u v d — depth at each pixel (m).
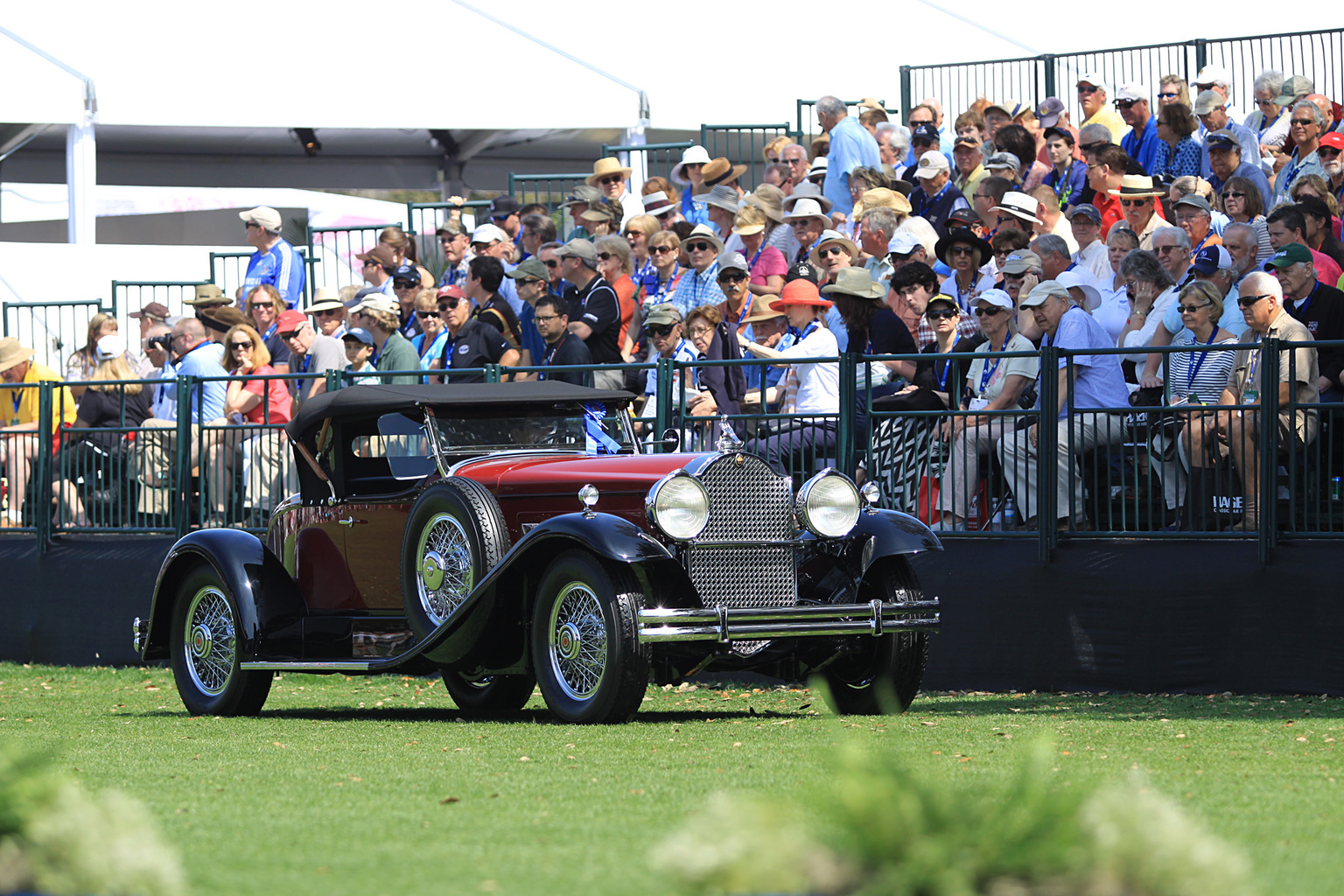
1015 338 38.78
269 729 29.78
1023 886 9.80
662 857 10.38
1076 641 35.81
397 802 19.12
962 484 37.78
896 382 41.12
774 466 31.47
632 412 44.59
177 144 72.62
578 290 50.41
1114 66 62.06
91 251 66.12
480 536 29.66
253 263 62.81
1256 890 12.70
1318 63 57.44
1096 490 36.12
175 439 48.41
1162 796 18.83
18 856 11.31
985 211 49.81
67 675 47.12
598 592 28.12
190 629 34.84
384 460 33.31
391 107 65.94
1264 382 33.72
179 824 17.45
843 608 29.14
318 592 34.41
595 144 74.50
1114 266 43.91
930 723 28.66
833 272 47.69
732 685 38.62
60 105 64.00
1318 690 33.09
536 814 18.09
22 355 57.09
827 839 10.66
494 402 33.47
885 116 61.19
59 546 50.81
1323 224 42.12
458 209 69.94
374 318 51.28
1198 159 51.78
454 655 30.20
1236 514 34.59
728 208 54.22
